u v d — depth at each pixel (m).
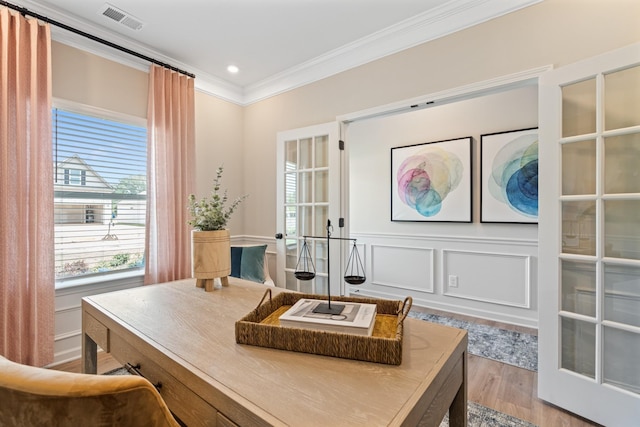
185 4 2.20
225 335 1.03
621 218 1.63
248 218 3.74
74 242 2.47
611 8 1.70
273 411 0.63
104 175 2.64
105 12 2.27
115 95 2.64
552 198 1.82
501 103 3.25
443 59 2.30
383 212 4.11
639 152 1.57
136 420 0.57
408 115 3.90
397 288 3.98
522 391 1.99
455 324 3.15
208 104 3.41
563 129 1.80
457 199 3.50
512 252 3.16
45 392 0.54
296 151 3.24
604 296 1.67
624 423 1.58
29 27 2.11
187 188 3.05
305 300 1.20
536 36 1.93
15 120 2.02
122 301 1.40
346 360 0.85
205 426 0.75
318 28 2.50
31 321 2.07
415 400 0.67
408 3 2.19
